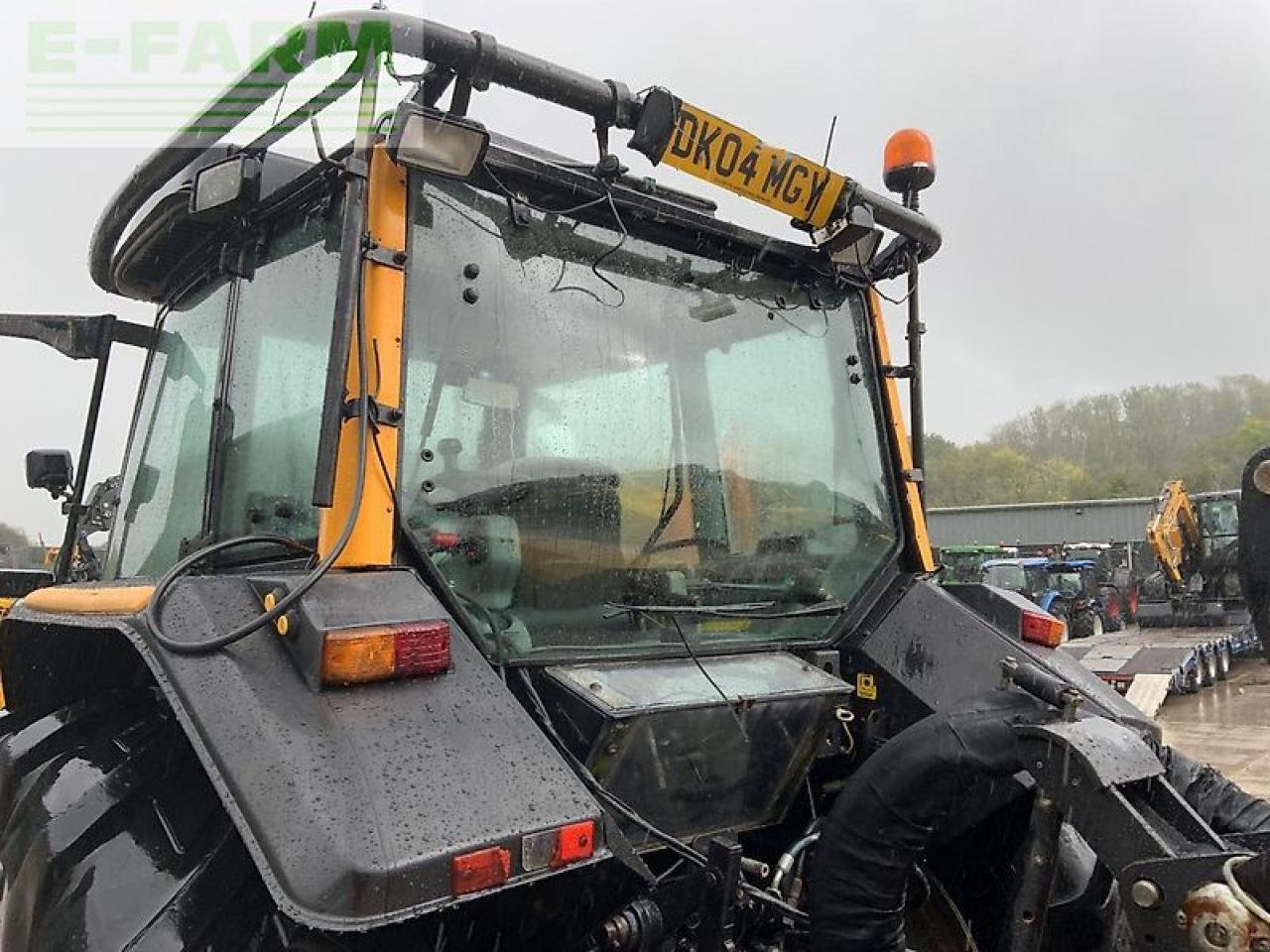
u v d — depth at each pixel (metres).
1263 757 9.08
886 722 2.73
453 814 1.48
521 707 1.76
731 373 2.70
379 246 2.01
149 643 1.74
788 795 2.43
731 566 2.59
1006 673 2.08
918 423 3.07
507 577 2.16
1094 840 1.73
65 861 1.82
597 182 2.38
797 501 2.79
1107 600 21.62
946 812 1.96
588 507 2.32
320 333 2.24
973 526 38.16
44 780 2.11
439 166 2.04
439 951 1.72
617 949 1.78
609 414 2.41
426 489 2.05
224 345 2.65
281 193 2.43
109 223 3.00
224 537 2.49
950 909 2.54
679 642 2.43
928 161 3.06
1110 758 1.75
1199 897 1.57
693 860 1.94
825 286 2.99
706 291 2.69
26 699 2.74
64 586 2.80
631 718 2.03
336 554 1.75
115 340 3.39
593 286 2.43
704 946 1.88
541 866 1.52
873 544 2.96
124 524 3.24
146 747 2.04
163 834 1.80
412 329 2.08
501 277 2.25
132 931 1.61
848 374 3.01
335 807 1.43
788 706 2.34
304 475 2.21
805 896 2.28
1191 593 18.11
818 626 2.78
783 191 2.65
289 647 1.70
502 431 2.20
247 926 1.60
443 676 1.75
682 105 2.39
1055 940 2.32
